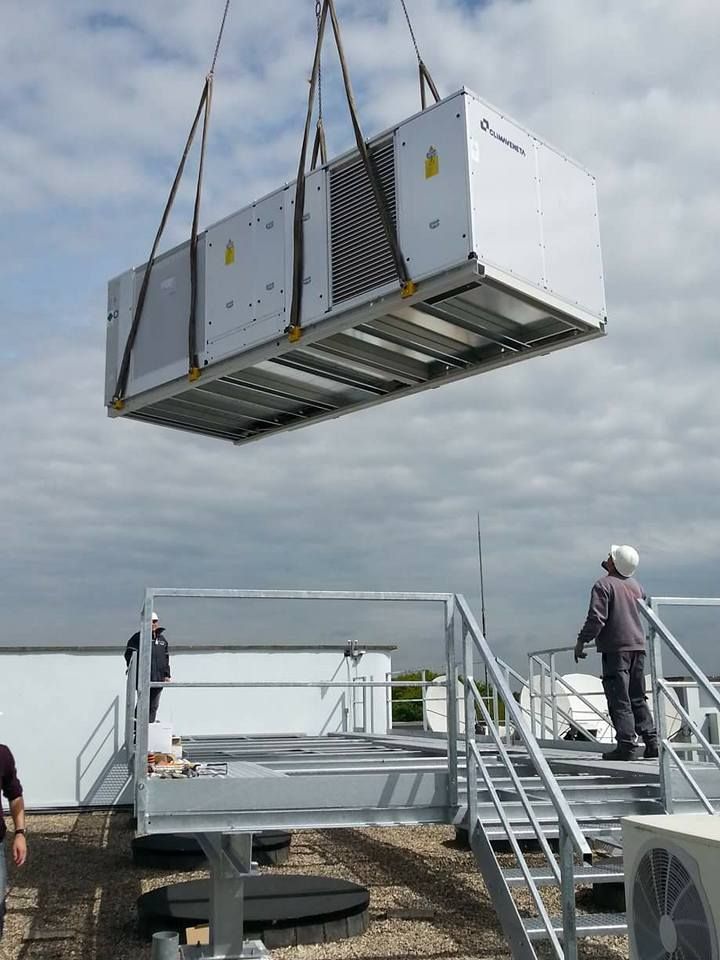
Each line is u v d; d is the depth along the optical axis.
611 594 7.58
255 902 6.75
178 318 7.26
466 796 5.86
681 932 3.35
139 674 5.34
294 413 8.05
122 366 7.70
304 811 5.44
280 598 5.55
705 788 6.12
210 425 8.35
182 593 5.46
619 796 5.90
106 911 7.63
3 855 5.30
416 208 5.63
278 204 6.53
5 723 13.94
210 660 14.98
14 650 14.11
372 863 9.40
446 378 7.07
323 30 6.50
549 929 4.55
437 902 7.66
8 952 6.48
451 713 5.73
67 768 14.02
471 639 5.60
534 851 9.54
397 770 5.80
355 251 5.96
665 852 3.46
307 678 15.27
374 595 5.66
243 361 6.66
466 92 5.48
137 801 5.23
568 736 12.26
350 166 6.06
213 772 5.78
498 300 5.84
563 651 10.38
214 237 7.03
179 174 7.61
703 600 6.27
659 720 5.88
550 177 5.96
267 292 6.50
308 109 6.46
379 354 6.75
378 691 15.47
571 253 6.04
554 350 6.48
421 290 5.57
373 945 6.36
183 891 7.25
